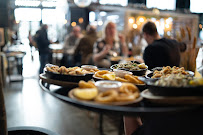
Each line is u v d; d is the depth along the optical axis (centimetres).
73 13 961
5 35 639
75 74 137
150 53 226
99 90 105
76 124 301
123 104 93
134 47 482
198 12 777
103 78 135
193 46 211
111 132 278
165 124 105
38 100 405
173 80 106
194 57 211
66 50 686
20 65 595
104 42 399
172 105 98
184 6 932
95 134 272
